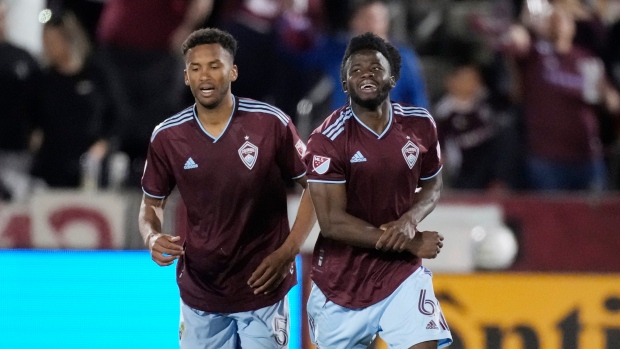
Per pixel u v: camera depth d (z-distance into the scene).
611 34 33.41
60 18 29.52
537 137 30.72
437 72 35.31
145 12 29.91
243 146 16.67
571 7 32.62
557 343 23.47
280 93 29.92
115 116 29.83
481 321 23.36
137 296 22.95
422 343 16.38
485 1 37.66
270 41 29.81
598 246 26.45
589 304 23.59
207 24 31.14
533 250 26.20
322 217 16.31
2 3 30.89
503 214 26.17
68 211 25.45
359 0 31.58
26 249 23.00
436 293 23.33
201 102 16.42
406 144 16.33
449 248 24.95
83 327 22.88
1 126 29.59
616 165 32.50
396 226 15.90
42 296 22.92
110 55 29.91
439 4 37.03
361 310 16.92
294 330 22.98
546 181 30.69
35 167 29.47
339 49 29.41
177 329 22.89
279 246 17.38
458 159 30.89
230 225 16.97
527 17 31.94
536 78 30.70
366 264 16.77
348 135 16.27
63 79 29.52
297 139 17.12
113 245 25.38
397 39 32.28
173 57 30.14
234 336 18.17
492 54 33.50
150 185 17.23
